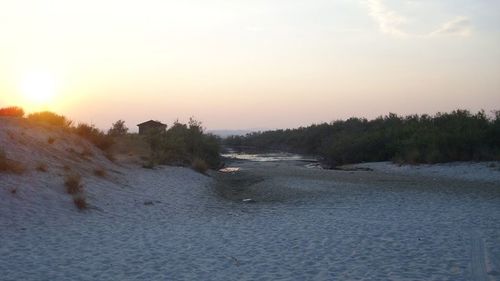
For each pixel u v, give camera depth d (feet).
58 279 27.76
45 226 40.86
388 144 139.54
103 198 54.49
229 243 37.81
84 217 45.83
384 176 97.76
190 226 45.06
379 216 49.49
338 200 62.90
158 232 41.81
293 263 31.71
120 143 100.99
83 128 86.53
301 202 62.13
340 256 33.30
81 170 63.41
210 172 108.27
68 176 55.21
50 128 75.61
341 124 244.22
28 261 31.12
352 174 104.58
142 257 33.14
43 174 54.70
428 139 123.03
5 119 69.15
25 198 46.16
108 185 61.52
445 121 146.20
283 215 51.57
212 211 54.90
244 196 70.69
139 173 78.18
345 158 149.69
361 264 31.12
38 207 45.24
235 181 95.50
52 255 32.86
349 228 43.16
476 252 33.32
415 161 116.88
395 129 150.61
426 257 32.35
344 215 50.60
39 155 60.95
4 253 32.58
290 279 28.12
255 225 45.65
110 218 46.78
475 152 110.22
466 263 30.55
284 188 78.69
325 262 31.81
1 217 40.57
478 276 27.73
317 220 47.73
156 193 64.59
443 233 39.91
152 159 93.15
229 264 31.58
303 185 82.38
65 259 32.07
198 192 71.41
